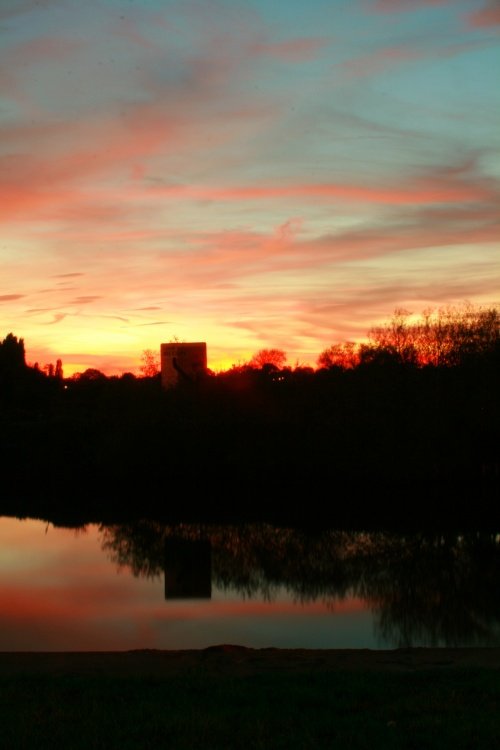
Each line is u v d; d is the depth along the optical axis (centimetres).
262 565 3450
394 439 5038
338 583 3028
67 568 3356
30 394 9306
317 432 5344
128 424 5919
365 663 1215
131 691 978
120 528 4538
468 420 4950
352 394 5228
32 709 902
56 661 1255
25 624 2280
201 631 2175
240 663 1212
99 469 6181
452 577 3111
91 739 794
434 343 5134
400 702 916
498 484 5034
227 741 791
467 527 4262
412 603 2588
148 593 2780
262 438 5559
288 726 831
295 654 1288
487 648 1361
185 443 5784
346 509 4919
